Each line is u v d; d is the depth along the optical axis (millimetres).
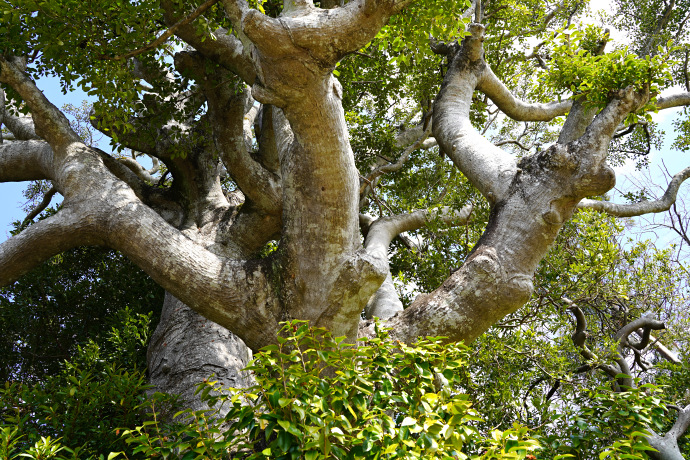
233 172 6191
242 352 5863
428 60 8266
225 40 5695
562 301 6711
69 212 4387
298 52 3197
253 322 3994
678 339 8070
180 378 5320
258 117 7488
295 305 3957
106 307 8570
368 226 8352
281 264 4016
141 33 4828
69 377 4441
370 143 8641
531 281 4156
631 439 3037
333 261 3850
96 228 4309
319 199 3789
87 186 4512
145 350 7473
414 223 7090
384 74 8586
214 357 5516
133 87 5207
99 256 8773
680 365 6715
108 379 4473
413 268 8508
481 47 6328
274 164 6859
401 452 2559
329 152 3639
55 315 8445
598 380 6277
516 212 4254
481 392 5777
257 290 4023
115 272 8609
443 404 2922
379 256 3932
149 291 8469
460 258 7555
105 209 4316
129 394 4320
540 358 6160
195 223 7141
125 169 7305
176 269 4055
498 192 4496
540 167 4324
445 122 5660
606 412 3410
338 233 3836
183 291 4070
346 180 3764
